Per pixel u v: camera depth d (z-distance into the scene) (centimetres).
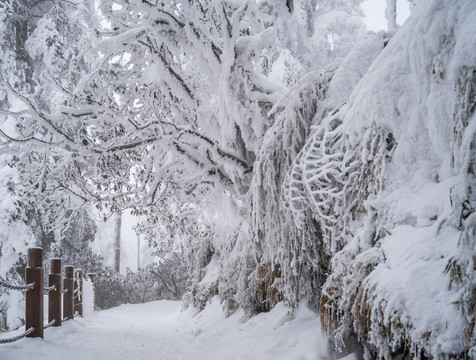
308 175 401
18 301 1248
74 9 1633
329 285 331
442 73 275
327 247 388
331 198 380
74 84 1320
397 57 327
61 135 624
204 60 608
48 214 746
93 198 728
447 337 199
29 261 448
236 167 589
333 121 406
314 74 483
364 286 267
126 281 1789
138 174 746
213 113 629
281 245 459
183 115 673
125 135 618
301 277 434
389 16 746
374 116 326
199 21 580
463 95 241
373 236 305
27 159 713
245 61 559
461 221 228
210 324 647
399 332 224
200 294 841
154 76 626
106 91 658
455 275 211
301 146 465
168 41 598
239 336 470
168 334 617
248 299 556
